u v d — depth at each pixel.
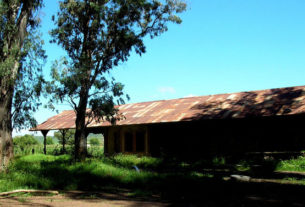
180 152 22.97
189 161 20.88
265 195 8.84
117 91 18.36
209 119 19.98
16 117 17.33
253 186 10.60
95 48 19.41
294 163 16.23
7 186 10.45
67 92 17.70
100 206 7.61
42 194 9.65
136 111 27.48
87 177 12.20
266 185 10.82
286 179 12.48
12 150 14.94
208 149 21.81
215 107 22.42
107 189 10.73
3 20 14.94
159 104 28.25
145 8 19.97
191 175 13.07
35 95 17.14
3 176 12.27
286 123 19.06
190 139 22.80
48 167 14.41
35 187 10.73
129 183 11.67
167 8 20.39
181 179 11.89
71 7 19.05
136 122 23.77
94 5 18.44
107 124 25.77
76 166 14.72
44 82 17.12
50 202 8.27
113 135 27.45
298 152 17.28
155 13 20.41
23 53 15.83
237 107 21.09
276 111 18.25
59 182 11.38
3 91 14.67
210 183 11.27
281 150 18.97
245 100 22.41
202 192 9.62
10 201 8.43
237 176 12.60
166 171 16.30
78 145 18.58
